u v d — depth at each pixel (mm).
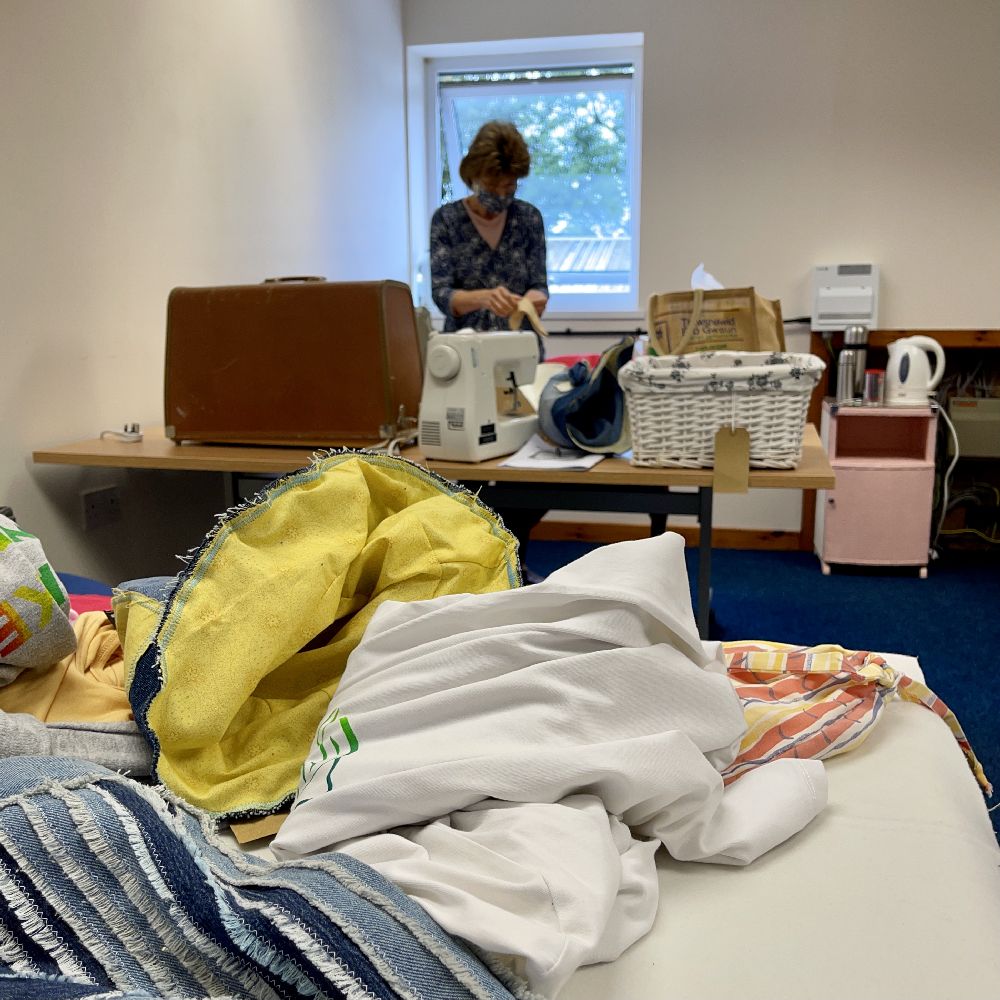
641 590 1047
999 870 1022
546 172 4602
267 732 1188
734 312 2184
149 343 2723
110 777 855
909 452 4066
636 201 4480
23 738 1050
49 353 2342
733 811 1016
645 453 2055
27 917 726
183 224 2838
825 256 4082
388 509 1499
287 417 2312
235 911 736
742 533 4379
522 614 1108
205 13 2898
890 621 3330
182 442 2457
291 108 3416
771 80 4004
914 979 801
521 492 2154
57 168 2330
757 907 903
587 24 4137
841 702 1250
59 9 2309
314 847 936
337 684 1234
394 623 1167
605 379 2205
